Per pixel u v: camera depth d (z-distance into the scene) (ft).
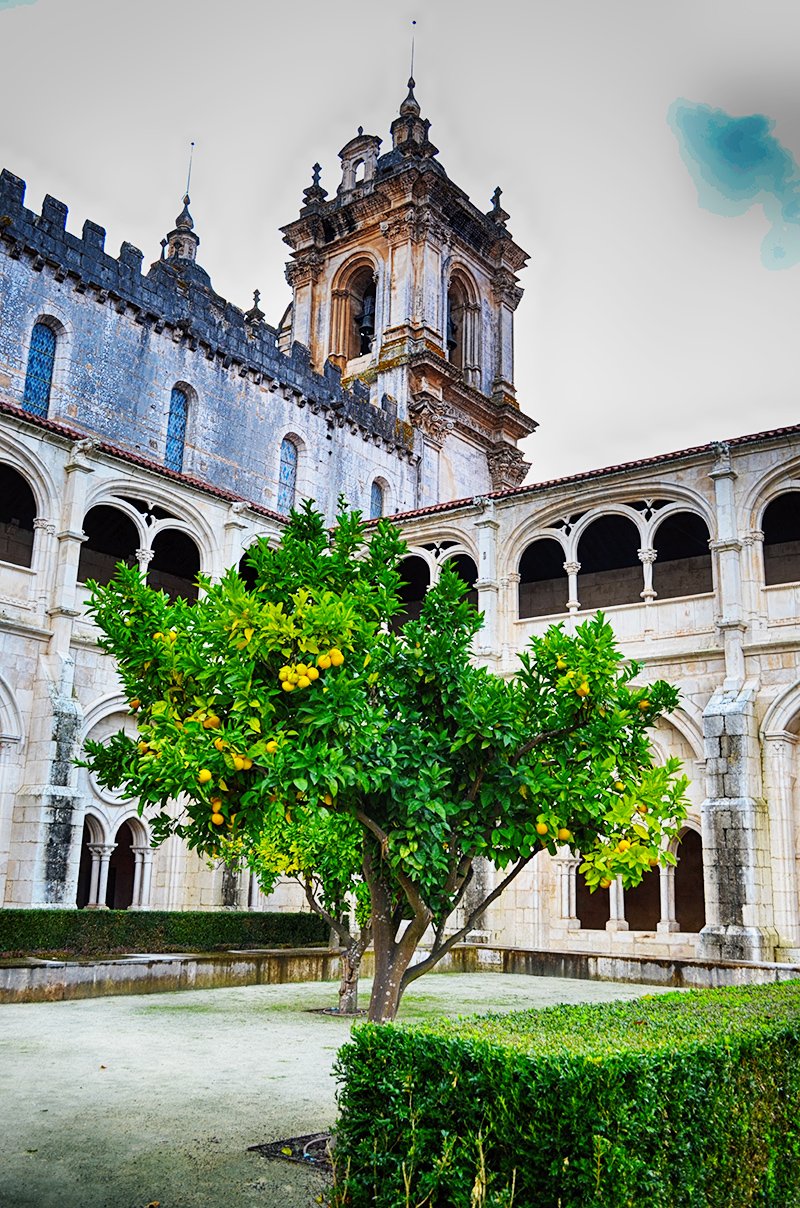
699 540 119.03
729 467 101.09
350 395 156.35
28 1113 35.09
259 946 92.73
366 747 28.89
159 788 31.30
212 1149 30.99
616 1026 26.07
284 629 29.19
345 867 61.62
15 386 111.14
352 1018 60.54
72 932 76.43
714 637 100.32
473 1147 21.68
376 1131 23.44
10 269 111.86
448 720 33.86
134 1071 42.80
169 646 31.99
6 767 90.33
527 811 32.83
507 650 113.60
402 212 180.75
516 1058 21.65
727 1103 24.03
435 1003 67.46
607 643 32.71
